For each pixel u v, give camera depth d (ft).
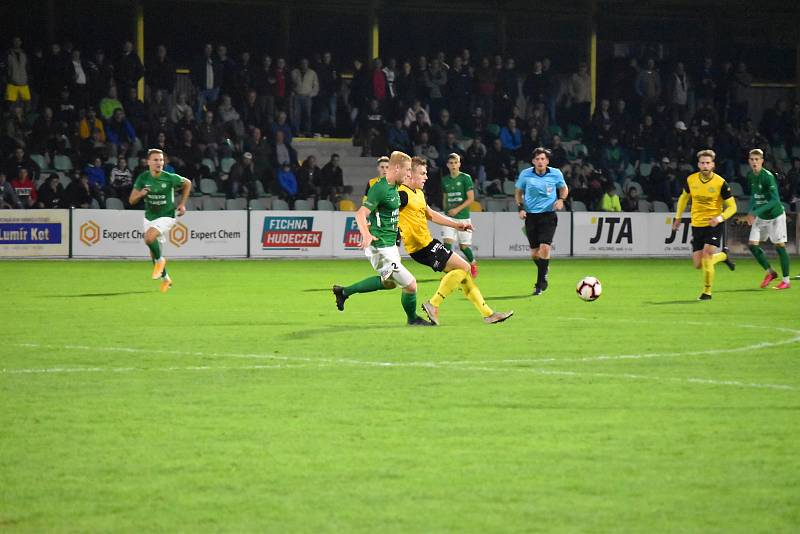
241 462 39.73
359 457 40.42
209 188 177.78
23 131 175.63
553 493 36.06
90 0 205.16
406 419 46.83
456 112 196.75
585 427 45.39
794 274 134.82
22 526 32.73
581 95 211.82
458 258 78.02
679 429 45.06
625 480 37.58
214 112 187.42
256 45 216.74
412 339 71.61
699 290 111.96
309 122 195.21
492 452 41.22
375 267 77.71
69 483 37.06
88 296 101.60
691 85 233.55
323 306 92.99
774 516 33.73
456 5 222.48
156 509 34.32
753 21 236.43
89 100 179.52
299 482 37.22
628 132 204.74
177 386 54.34
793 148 215.72
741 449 41.75
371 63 199.00
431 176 183.52
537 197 105.91
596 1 222.07
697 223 101.19
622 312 89.30
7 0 200.54
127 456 40.57
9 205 161.27
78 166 172.45
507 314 78.89
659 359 63.57
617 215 178.29
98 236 160.15
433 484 37.01
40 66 178.19
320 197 183.11
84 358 63.36
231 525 32.81
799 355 65.51
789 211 186.29
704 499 35.42
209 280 122.31
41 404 49.85
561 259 169.78
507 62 203.82
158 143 175.94
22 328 77.20
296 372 58.59
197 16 213.46
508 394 52.39
